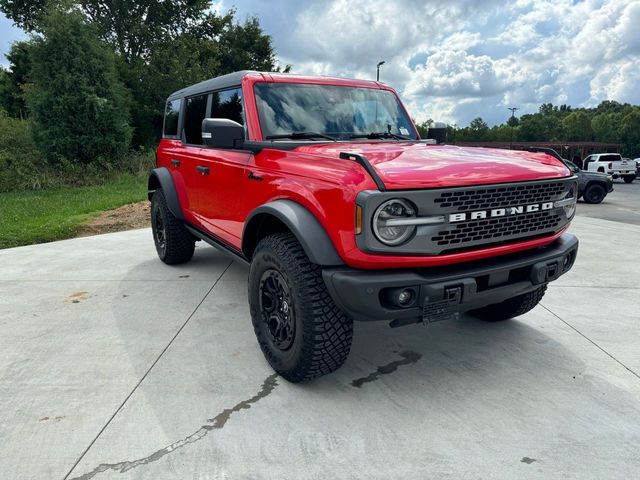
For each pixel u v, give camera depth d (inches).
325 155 108.1
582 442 93.8
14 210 407.5
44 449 90.9
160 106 959.6
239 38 1337.4
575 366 125.7
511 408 105.9
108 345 137.4
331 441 94.0
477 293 103.0
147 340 140.9
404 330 150.3
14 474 84.1
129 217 378.0
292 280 106.3
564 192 116.3
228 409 105.0
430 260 98.7
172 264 224.7
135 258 241.3
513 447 92.2
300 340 106.8
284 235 114.0
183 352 133.0
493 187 100.7
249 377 119.3
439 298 97.9
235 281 199.5
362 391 113.3
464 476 84.1
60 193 551.2
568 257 122.6
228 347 136.3
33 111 660.1
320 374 111.4
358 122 150.4
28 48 658.2
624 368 124.5
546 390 113.6
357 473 85.0
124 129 709.3
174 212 199.6
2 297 179.8
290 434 96.1
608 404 107.5
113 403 106.9
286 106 142.5
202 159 167.5
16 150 666.2
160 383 115.9
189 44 1094.4
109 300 175.9
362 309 95.7
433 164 102.7
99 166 684.1
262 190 124.4
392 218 93.4
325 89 152.3
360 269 99.0
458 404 107.6
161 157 219.6
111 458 88.5
